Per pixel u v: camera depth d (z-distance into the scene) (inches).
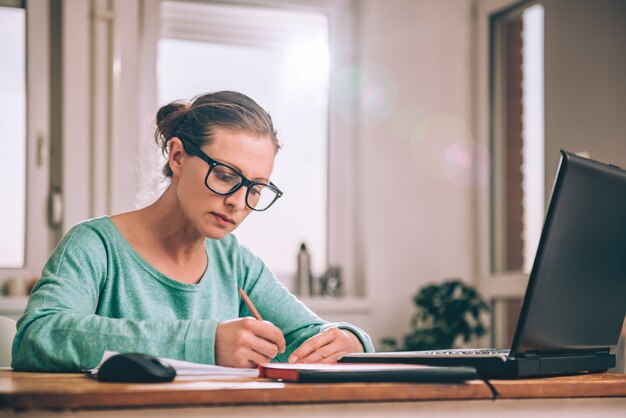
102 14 118.6
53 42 119.1
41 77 118.3
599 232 43.9
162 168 58.7
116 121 119.0
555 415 40.4
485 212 136.1
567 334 44.4
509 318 131.0
